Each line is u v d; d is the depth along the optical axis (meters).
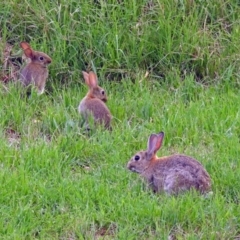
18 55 15.21
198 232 10.22
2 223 10.20
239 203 10.87
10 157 11.90
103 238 10.10
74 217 10.39
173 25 15.59
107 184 11.20
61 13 15.48
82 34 15.21
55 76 14.90
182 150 12.41
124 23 15.52
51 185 11.15
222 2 16.03
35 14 15.47
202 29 15.76
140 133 12.85
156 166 11.29
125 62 15.11
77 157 12.18
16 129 13.21
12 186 11.04
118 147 12.36
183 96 14.55
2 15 15.56
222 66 15.28
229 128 12.99
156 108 13.83
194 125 13.09
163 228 10.18
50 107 13.73
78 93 14.39
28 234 10.10
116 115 13.70
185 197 10.70
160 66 15.20
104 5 15.60
